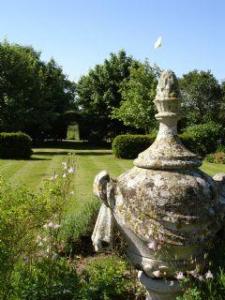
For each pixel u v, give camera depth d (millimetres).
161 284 3498
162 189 3311
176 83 3588
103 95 43000
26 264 4109
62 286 3994
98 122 43469
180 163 3412
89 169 18828
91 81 43688
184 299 3152
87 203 7160
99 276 4375
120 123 42938
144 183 3371
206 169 21078
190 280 3340
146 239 3324
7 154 24312
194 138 28234
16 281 3830
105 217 3553
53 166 19625
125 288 4379
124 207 3396
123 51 44312
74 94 49906
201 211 3318
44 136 43188
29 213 3857
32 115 36438
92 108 43375
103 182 3498
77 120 43781
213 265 3369
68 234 6082
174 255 3369
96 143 43594
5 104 34219
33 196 3967
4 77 34250
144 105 36000
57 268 4230
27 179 14922
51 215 4465
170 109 3570
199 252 3424
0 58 34125
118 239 3904
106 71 43344
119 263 4699
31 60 41031
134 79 37125
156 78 36344
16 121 34844
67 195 5316
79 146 40812
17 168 18859
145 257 3488
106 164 21547
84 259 5848
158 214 3273
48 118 38812
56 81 47094
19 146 24281
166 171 3426
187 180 3373
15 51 35469
